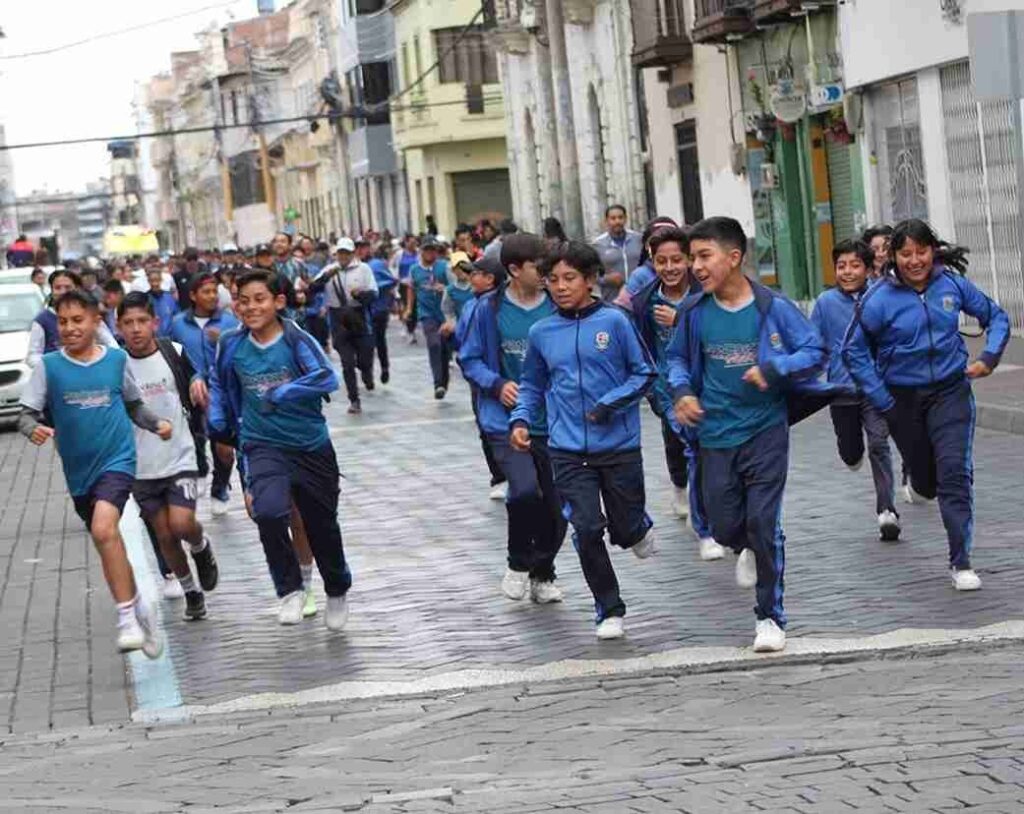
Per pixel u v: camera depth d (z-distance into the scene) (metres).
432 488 18.59
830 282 36.03
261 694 10.51
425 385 31.08
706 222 10.45
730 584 12.55
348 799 7.94
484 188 80.12
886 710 8.83
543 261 11.26
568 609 12.21
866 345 11.91
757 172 38.09
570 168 41.28
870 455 13.64
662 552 14.02
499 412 12.22
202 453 18.05
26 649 12.45
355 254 30.03
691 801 7.40
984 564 12.41
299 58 115.31
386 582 13.69
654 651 10.74
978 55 18.88
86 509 11.58
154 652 11.24
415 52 80.94
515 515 12.29
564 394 11.19
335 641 11.84
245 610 13.18
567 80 41.22
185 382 12.91
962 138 29.16
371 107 85.69
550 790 7.79
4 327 31.02
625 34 48.00
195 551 13.12
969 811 6.94
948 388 11.80
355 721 9.68
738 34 37.03
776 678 9.84
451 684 10.34
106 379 11.39
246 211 139.25
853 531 14.17
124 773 8.87
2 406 29.70
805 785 7.50
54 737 9.95
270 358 11.67
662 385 14.12
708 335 10.51
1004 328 11.88
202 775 8.70
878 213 32.84
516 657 10.92
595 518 11.10
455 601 12.78
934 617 10.99
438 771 8.39
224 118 141.00
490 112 77.94
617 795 7.60
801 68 35.16
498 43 60.25
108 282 22.06
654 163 44.75
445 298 25.83
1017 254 27.86
